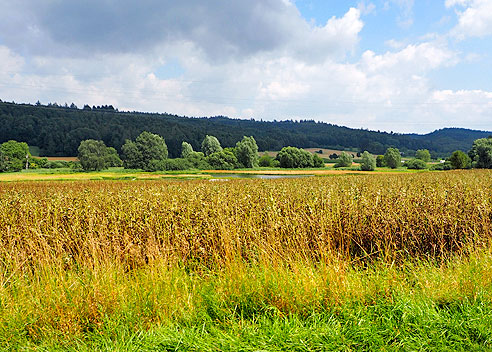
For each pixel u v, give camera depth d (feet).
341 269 14.48
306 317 12.46
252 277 14.40
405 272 15.71
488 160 236.84
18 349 10.86
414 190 32.22
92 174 232.12
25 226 19.99
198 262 18.21
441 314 12.11
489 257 15.29
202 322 12.32
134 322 11.93
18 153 305.94
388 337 11.06
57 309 12.07
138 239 18.49
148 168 282.15
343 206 24.12
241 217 22.30
